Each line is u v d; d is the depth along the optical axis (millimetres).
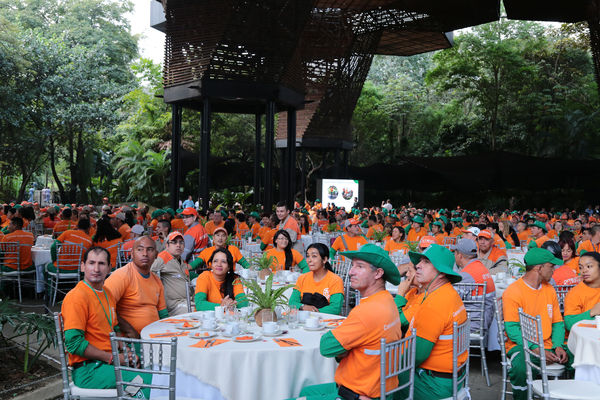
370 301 3252
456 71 44031
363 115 49406
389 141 50906
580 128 41625
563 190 42781
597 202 40156
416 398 3643
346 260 8617
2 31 30641
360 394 3223
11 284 9797
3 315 5145
